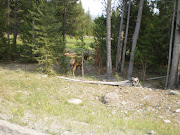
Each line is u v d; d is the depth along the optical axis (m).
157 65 16.89
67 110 6.90
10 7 22.81
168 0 13.77
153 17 16.75
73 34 26.92
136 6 17.59
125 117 7.09
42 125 5.08
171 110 8.07
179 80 14.17
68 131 4.91
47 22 14.84
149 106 8.55
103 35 19.34
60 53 15.31
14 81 10.52
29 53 19.34
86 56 14.67
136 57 14.47
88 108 7.73
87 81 12.20
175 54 12.52
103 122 6.01
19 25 21.28
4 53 19.67
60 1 22.89
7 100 7.03
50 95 8.70
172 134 5.54
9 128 4.59
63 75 14.43
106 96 8.87
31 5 18.80
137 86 12.34
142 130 5.71
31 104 6.92
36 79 11.73
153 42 15.26
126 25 17.14
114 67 19.86
